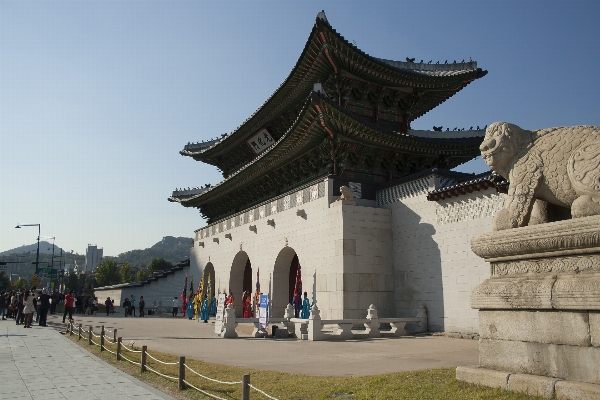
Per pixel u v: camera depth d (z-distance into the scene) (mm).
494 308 9234
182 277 65125
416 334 27641
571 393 7488
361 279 29969
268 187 45719
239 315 46062
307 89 39375
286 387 11789
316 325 25406
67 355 19203
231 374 13984
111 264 143750
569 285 7969
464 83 39719
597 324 7609
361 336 26297
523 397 8023
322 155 35156
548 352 8227
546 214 9609
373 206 33375
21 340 25000
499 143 9727
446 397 8906
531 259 9062
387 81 37719
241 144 53281
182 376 12320
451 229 27500
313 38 33000
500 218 9664
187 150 62906
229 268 47125
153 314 59156
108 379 13914
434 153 36344
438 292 27844
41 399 11352
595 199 8266
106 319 44906
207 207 60688
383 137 33250
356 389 10945
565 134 9242
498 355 9109
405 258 30438
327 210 31625
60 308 68000
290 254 37875
